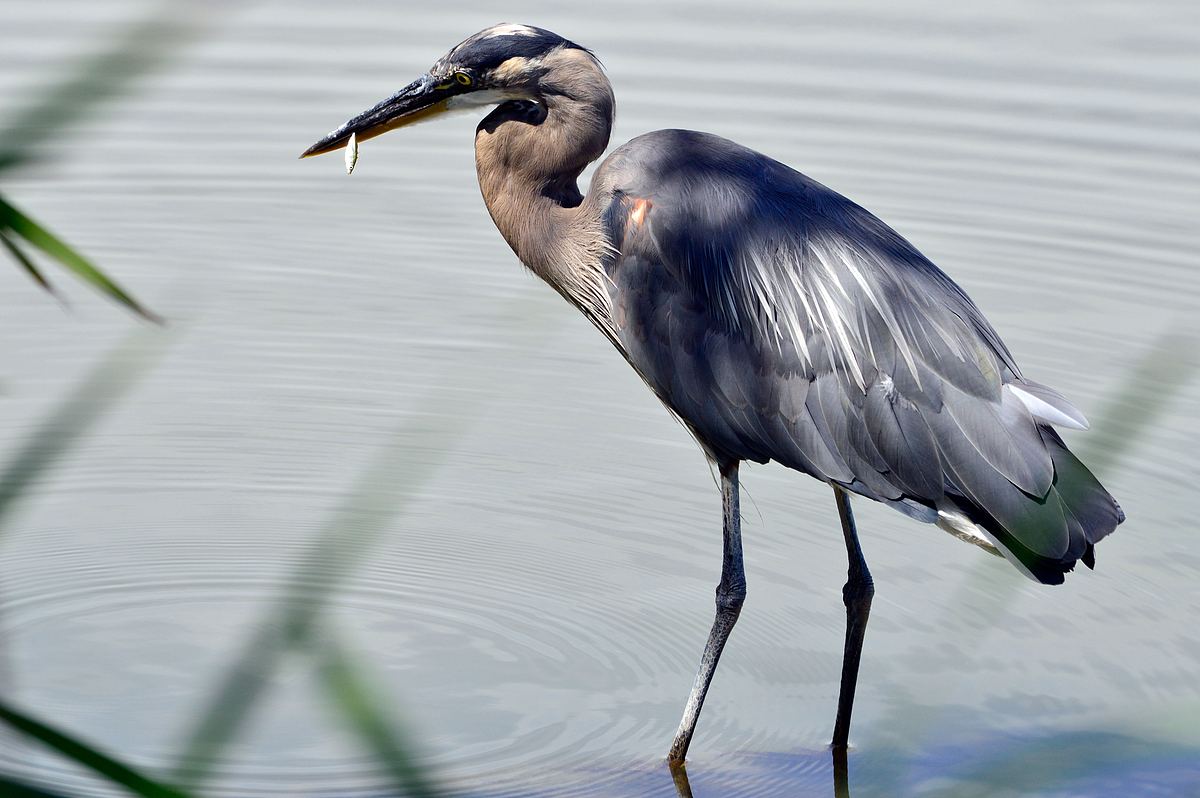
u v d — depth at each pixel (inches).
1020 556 310.2
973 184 663.1
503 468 476.1
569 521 445.7
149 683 355.9
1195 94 732.0
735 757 338.6
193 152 699.4
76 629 380.5
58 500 449.7
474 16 821.9
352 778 321.1
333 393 518.0
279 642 368.8
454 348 548.4
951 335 323.3
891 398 323.3
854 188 657.6
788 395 337.7
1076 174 669.9
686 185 350.6
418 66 759.1
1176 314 567.2
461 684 361.7
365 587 404.5
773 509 459.5
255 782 319.0
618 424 506.9
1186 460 479.8
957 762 336.8
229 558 418.6
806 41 797.2
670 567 422.6
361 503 448.8
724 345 345.4
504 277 600.4
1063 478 313.3
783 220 341.1
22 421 488.1
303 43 793.6
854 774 333.1
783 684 369.4
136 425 496.4
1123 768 333.4
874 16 834.2
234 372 531.2
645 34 801.6
